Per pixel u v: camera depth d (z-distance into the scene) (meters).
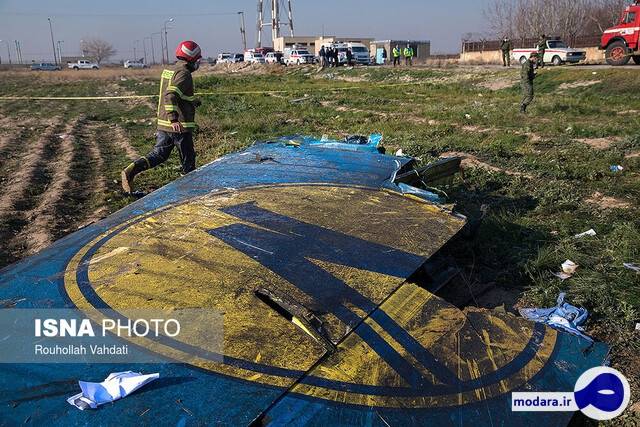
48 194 7.09
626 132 9.69
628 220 5.21
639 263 4.23
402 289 2.70
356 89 22.92
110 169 8.79
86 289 2.62
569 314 3.47
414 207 3.58
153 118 16.23
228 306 2.45
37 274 2.81
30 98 23.86
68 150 10.55
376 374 2.17
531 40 35.62
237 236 3.08
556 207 5.67
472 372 2.30
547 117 12.18
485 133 10.34
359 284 2.68
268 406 1.93
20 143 11.86
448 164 4.62
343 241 3.06
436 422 2.04
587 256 4.39
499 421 2.12
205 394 1.96
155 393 1.96
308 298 2.51
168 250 2.95
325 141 5.38
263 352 2.19
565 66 24.84
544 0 46.06
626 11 21.92
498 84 21.50
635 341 3.24
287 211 3.44
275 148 5.08
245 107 16.41
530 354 2.49
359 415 1.97
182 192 3.89
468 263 4.33
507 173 7.20
